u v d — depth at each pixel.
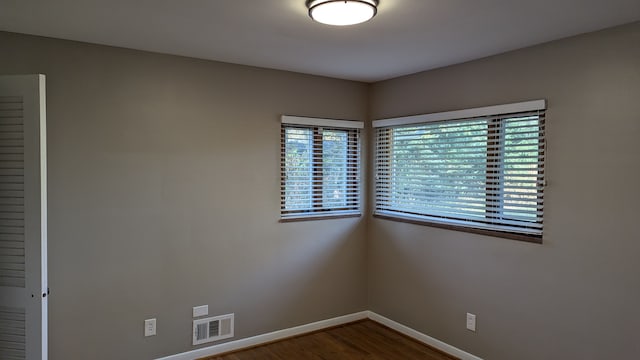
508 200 3.09
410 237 3.87
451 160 3.51
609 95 2.52
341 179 4.18
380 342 3.78
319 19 2.20
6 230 2.35
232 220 3.52
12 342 2.38
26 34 2.71
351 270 4.24
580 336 2.68
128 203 3.08
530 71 2.91
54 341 2.86
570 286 2.73
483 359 3.26
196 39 2.79
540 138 2.87
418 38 2.73
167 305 3.26
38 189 2.32
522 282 3.00
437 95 3.59
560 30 2.56
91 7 2.22
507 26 2.49
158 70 3.16
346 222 4.19
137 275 3.13
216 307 3.47
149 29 2.58
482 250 3.26
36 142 2.31
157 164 3.18
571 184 2.71
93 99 2.93
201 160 3.36
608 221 2.54
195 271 3.37
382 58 3.26
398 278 4.00
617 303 2.51
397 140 4.03
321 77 3.95
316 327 4.02
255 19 2.38
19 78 2.30
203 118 3.35
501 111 3.07
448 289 3.53
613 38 2.49
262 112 3.64
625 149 2.46
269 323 3.75
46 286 2.38
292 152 3.85
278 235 3.77
